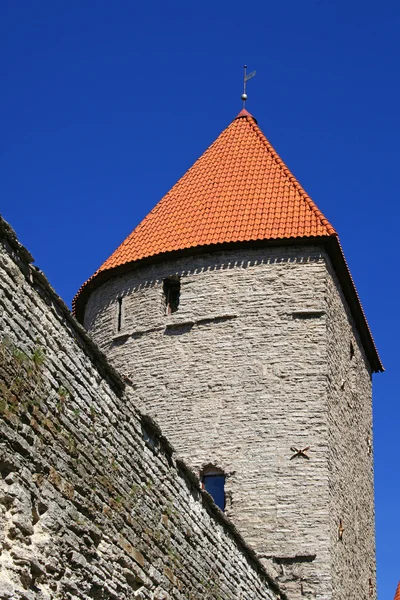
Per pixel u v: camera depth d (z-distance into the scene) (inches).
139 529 629.0
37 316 530.0
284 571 1059.9
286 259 1156.5
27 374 514.9
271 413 1112.2
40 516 518.6
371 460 1316.4
